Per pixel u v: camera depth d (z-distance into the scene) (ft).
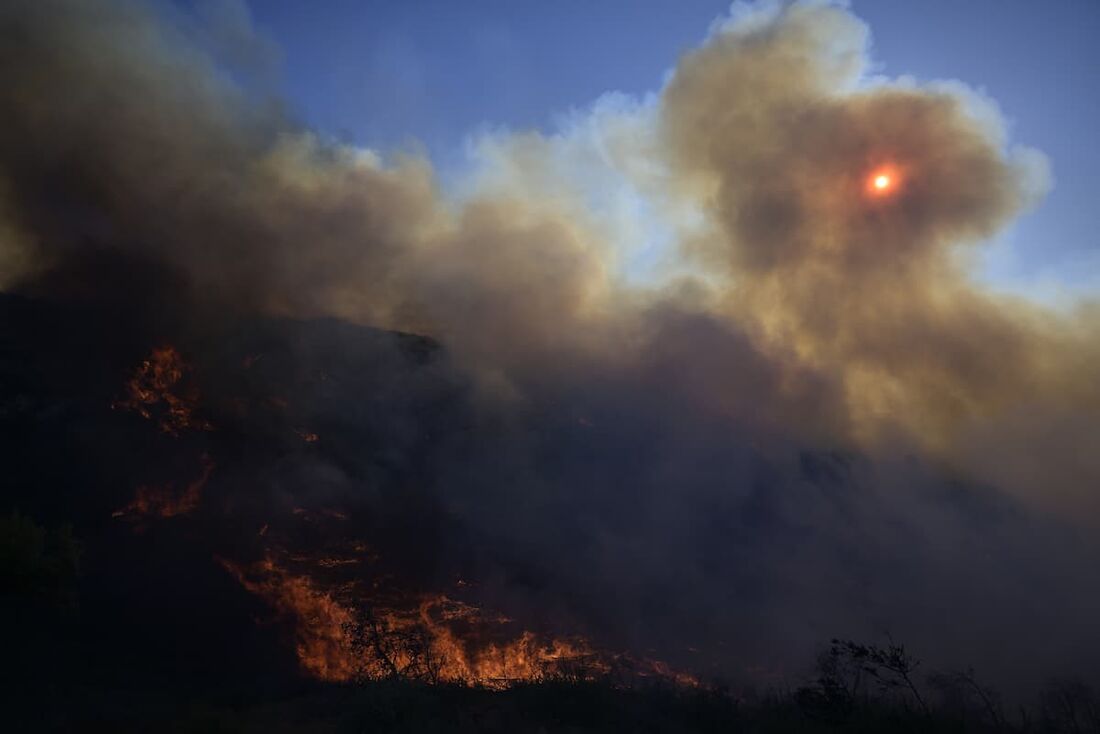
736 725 24.93
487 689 30.17
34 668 31.58
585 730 23.86
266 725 26.48
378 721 24.43
